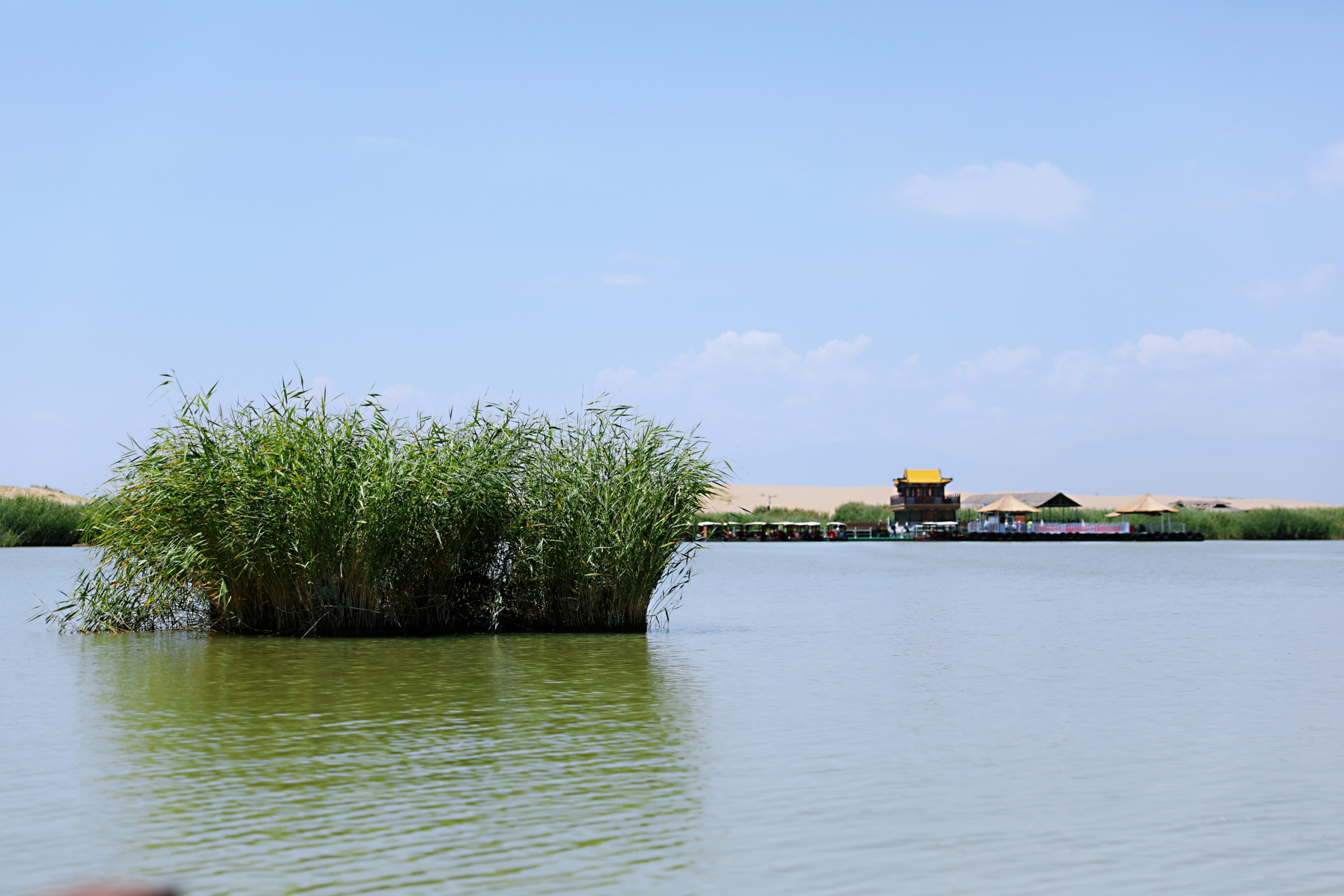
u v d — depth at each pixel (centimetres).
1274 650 2256
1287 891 850
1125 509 11238
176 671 1938
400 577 2448
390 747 1319
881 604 3400
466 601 2566
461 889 839
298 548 2359
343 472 2358
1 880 855
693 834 978
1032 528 11362
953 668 1988
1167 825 1015
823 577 4938
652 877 870
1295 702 1647
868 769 1214
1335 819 1037
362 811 1040
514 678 1861
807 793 1116
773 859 914
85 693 1706
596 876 871
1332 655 2188
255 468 2358
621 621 2552
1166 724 1476
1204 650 2266
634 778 1170
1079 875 883
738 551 8381
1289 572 5344
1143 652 2230
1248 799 1102
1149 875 884
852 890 846
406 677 1880
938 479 11531
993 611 3177
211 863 895
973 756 1280
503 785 1141
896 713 1552
